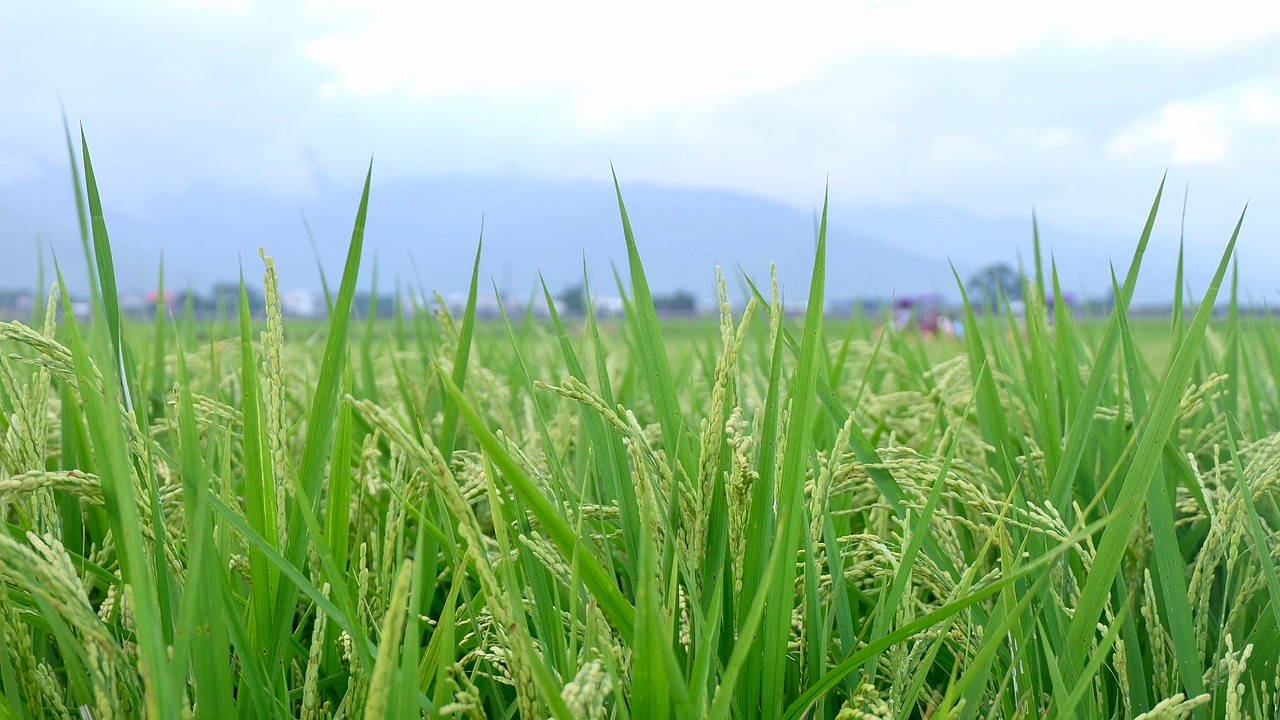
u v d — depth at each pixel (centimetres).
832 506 139
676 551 104
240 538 116
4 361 113
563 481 118
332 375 107
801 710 102
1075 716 106
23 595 108
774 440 106
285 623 108
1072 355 148
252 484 108
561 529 94
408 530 140
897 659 110
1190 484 132
